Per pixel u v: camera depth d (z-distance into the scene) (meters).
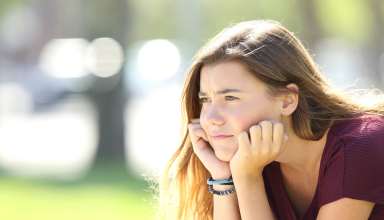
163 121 30.27
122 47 22.38
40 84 39.47
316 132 5.29
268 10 37.19
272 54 5.18
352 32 40.41
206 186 5.82
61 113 38.25
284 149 5.33
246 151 5.21
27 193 17.16
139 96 37.16
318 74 5.37
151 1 49.38
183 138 5.74
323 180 5.24
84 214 14.42
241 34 5.21
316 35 26.20
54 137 28.02
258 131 5.16
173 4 48.72
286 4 33.38
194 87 5.50
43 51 67.88
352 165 5.11
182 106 5.60
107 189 17.48
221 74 5.17
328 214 5.20
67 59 45.06
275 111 5.23
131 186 17.80
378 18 29.06
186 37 28.52
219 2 40.19
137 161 21.61
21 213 14.74
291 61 5.22
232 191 5.57
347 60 40.47
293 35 5.34
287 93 5.23
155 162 20.56
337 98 5.38
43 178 19.45
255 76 5.15
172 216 5.89
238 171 5.30
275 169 5.54
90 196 16.53
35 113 38.97
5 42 67.88
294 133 5.32
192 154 5.77
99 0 22.53
